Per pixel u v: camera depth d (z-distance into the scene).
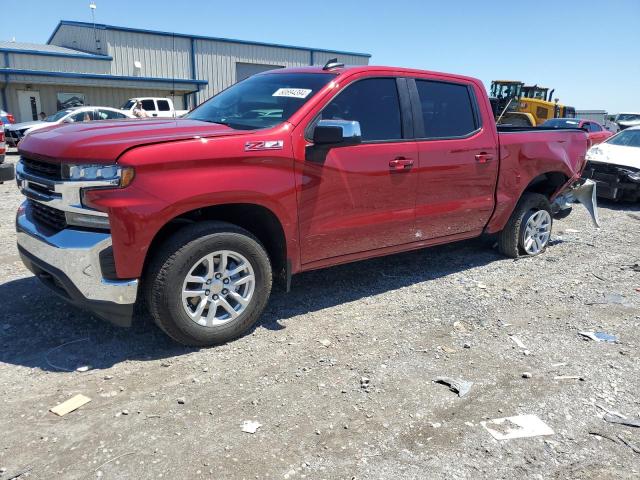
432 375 3.56
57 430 2.88
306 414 3.08
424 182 4.89
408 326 4.35
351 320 4.43
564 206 6.93
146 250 3.41
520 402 3.26
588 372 3.65
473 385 3.45
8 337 3.92
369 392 3.33
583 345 4.08
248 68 36.22
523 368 3.70
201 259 3.64
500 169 5.60
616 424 3.07
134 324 4.18
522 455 2.78
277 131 3.93
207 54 34.12
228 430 2.91
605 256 6.65
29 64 27.19
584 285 5.48
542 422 3.06
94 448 2.74
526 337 4.20
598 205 10.85
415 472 2.63
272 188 3.87
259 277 3.96
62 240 3.41
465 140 5.22
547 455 2.78
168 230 3.82
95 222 3.37
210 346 3.87
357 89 4.48
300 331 4.19
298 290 5.10
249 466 2.64
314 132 3.92
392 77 4.75
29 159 3.85
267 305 4.71
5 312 4.33
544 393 3.37
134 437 2.83
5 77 25.62
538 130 6.21
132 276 3.42
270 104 4.36
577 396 3.34
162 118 4.60
